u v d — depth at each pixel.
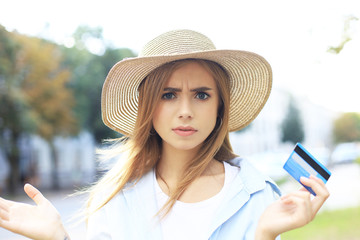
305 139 41.25
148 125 1.46
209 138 1.53
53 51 16.86
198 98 1.40
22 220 1.25
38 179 18.58
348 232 6.11
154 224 1.39
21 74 15.77
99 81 18.48
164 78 1.37
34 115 16.06
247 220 1.37
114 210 1.46
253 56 1.45
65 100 17.27
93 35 18.72
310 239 5.73
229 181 1.46
